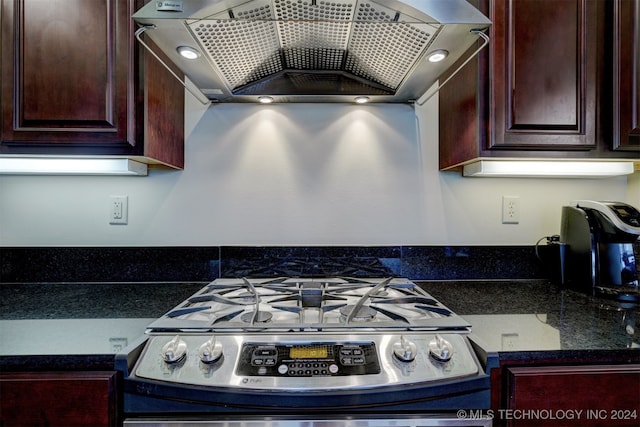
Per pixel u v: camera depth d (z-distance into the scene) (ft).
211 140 4.39
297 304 3.16
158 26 2.68
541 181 4.51
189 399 2.20
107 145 3.31
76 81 3.24
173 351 2.29
